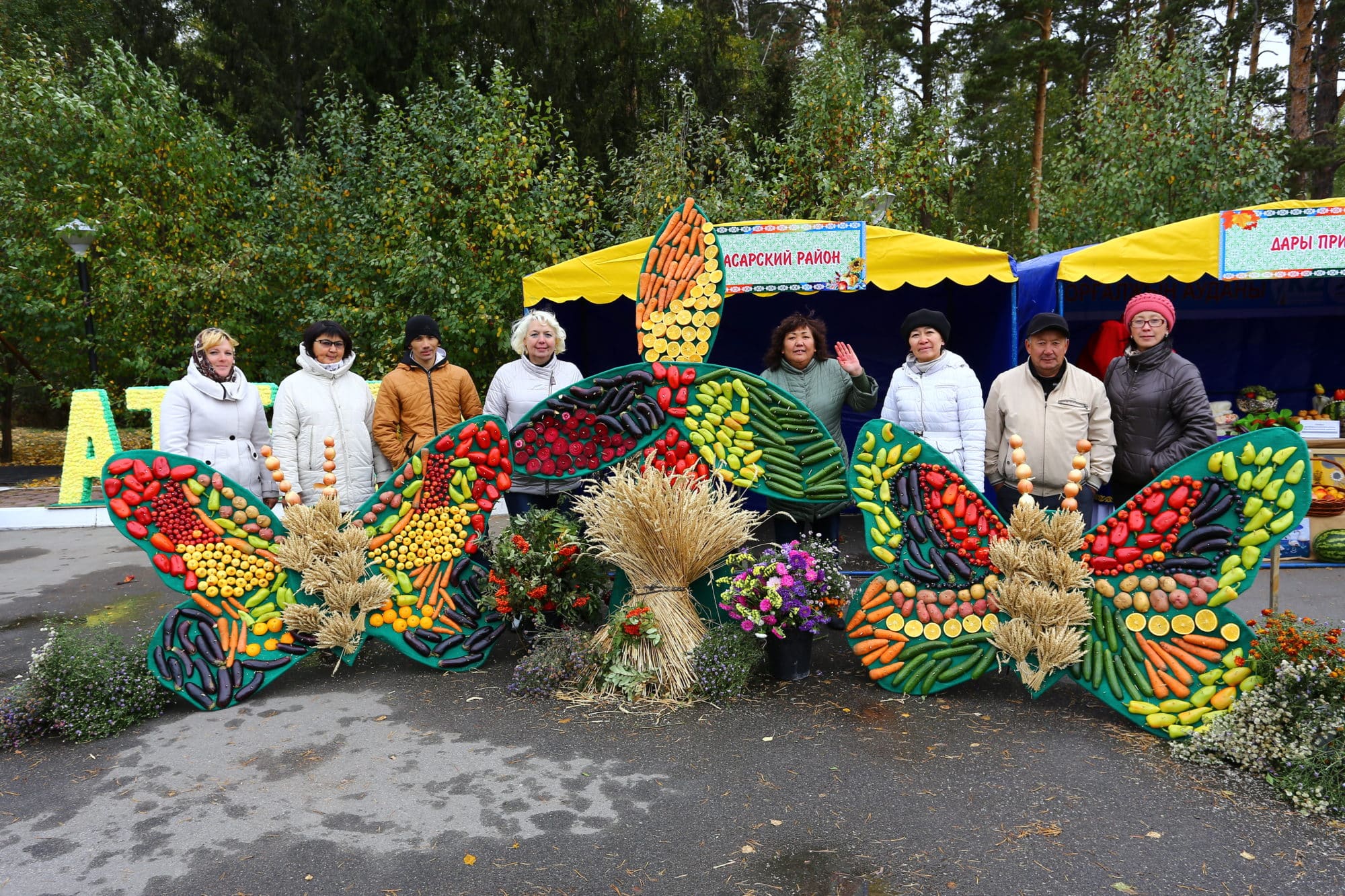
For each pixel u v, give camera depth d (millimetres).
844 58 12758
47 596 5770
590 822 2545
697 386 3951
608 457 4090
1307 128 14211
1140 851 2326
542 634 3896
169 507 3529
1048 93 19328
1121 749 2975
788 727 3213
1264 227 5094
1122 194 11016
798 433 3879
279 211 12492
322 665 4023
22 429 19703
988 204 19719
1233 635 3059
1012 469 3939
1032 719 3258
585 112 15500
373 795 2744
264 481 4285
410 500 3863
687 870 2287
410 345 4488
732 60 18766
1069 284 7332
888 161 12156
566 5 16359
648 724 3268
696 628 3713
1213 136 10734
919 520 3498
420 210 10766
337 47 16656
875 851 2355
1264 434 3029
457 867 2322
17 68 12117
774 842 2414
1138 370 3961
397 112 11914
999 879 2211
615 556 3705
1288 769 2664
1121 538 3232
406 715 3416
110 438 9031
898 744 3041
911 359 4012
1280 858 2277
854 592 4191
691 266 4148
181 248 12141
